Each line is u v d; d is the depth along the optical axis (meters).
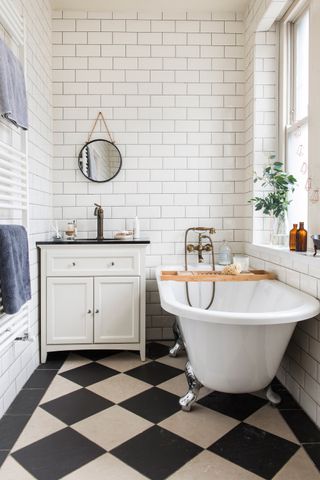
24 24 2.29
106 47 3.19
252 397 2.21
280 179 2.63
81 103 3.19
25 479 1.50
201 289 2.81
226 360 1.84
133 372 2.57
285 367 2.35
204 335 1.83
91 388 2.32
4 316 1.89
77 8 3.13
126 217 3.24
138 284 2.77
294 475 1.53
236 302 2.73
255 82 2.95
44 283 2.72
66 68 3.18
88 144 3.20
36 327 2.68
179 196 3.26
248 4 3.10
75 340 2.76
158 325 3.28
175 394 2.25
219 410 2.06
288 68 2.88
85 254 2.74
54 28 3.16
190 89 3.22
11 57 1.95
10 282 1.78
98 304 2.76
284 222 2.71
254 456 1.65
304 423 1.93
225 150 3.26
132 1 3.04
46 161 3.00
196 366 1.97
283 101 2.90
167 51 3.21
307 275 2.08
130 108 3.21
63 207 3.21
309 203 2.26
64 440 1.77
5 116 1.92
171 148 3.24
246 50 3.18
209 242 3.28
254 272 2.76
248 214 3.14
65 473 1.54
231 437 1.80
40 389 2.31
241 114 3.25
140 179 3.24
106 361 2.78
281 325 1.81
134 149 3.23
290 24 2.86
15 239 1.88
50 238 3.13
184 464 1.60
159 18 3.20
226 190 3.27
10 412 2.03
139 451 1.68
